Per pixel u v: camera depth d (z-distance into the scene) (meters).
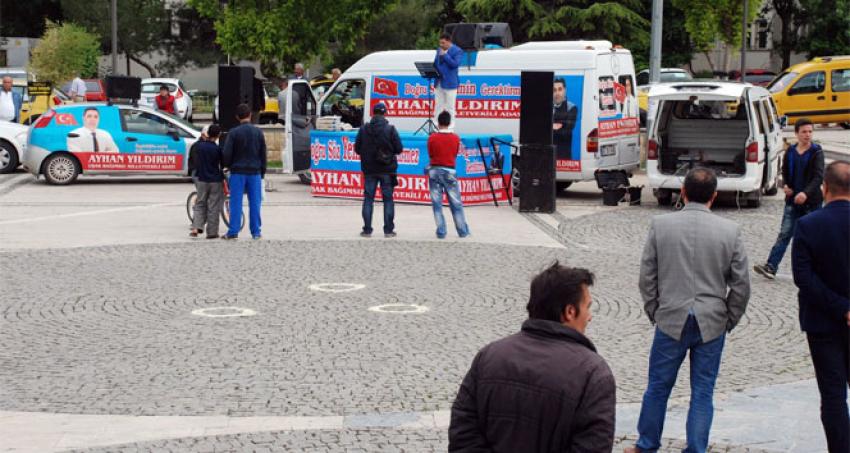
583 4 57.94
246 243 17.94
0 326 12.07
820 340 7.31
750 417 8.88
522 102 21.78
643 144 32.50
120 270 15.47
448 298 13.74
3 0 69.88
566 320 4.69
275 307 13.12
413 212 22.06
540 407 4.48
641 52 59.72
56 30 49.53
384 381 9.90
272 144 32.34
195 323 12.23
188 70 70.25
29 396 9.36
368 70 25.66
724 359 10.90
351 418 8.73
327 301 13.48
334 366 10.42
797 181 14.68
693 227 7.57
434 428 8.48
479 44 24.47
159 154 27.12
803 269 7.24
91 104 27.16
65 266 15.75
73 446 7.99
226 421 8.64
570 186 27.30
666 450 8.09
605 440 4.43
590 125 23.64
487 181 23.28
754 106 22.22
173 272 15.35
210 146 18.17
